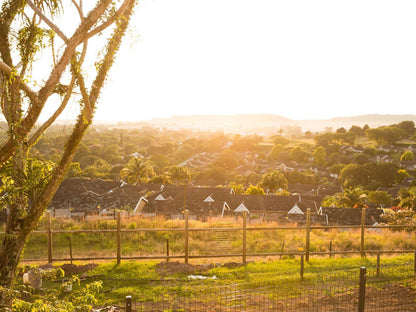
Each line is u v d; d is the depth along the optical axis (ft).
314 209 197.98
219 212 185.88
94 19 23.03
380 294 32.22
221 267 41.86
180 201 191.31
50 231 43.09
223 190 208.23
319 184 411.34
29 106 23.02
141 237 64.90
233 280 37.11
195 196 200.03
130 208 163.12
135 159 265.13
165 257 44.11
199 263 48.19
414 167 497.05
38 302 20.94
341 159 523.70
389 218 100.22
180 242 61.67
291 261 44.78
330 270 40.29
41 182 24.04
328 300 30.89
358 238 65.26
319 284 35.17
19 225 23.68
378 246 61.11
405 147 603.26
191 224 74.59
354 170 388.16
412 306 29.43
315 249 58.34
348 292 32.68
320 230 71.97
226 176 427.74
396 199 267.59
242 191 262.47
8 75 22.43
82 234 64.75
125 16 23.86
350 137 652.48
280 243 60.29
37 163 24.57
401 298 31.19
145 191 202.49
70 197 174.40
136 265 41.88
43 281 36.60
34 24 23.84
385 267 40.45
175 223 74.59
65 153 23.80
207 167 552.00
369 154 564.71
